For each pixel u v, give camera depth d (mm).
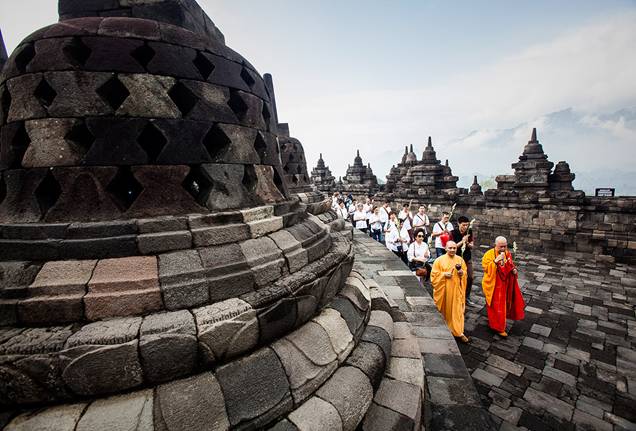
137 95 2953
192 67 3234
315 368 3010
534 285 10883
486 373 6211
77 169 2867
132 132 2936
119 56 2922
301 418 2670
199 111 3234
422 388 3537
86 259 2672
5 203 3037
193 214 3090
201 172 3279
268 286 3094
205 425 2311
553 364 6453
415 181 21062
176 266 2746
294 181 13312
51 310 2461
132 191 3430
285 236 3656
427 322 5875
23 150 3143
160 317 2516
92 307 2477
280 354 2912
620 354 6742
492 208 17141
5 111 3225
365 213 18656
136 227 2805
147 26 3082
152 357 2348
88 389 2293
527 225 15859
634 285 10695
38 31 3068
